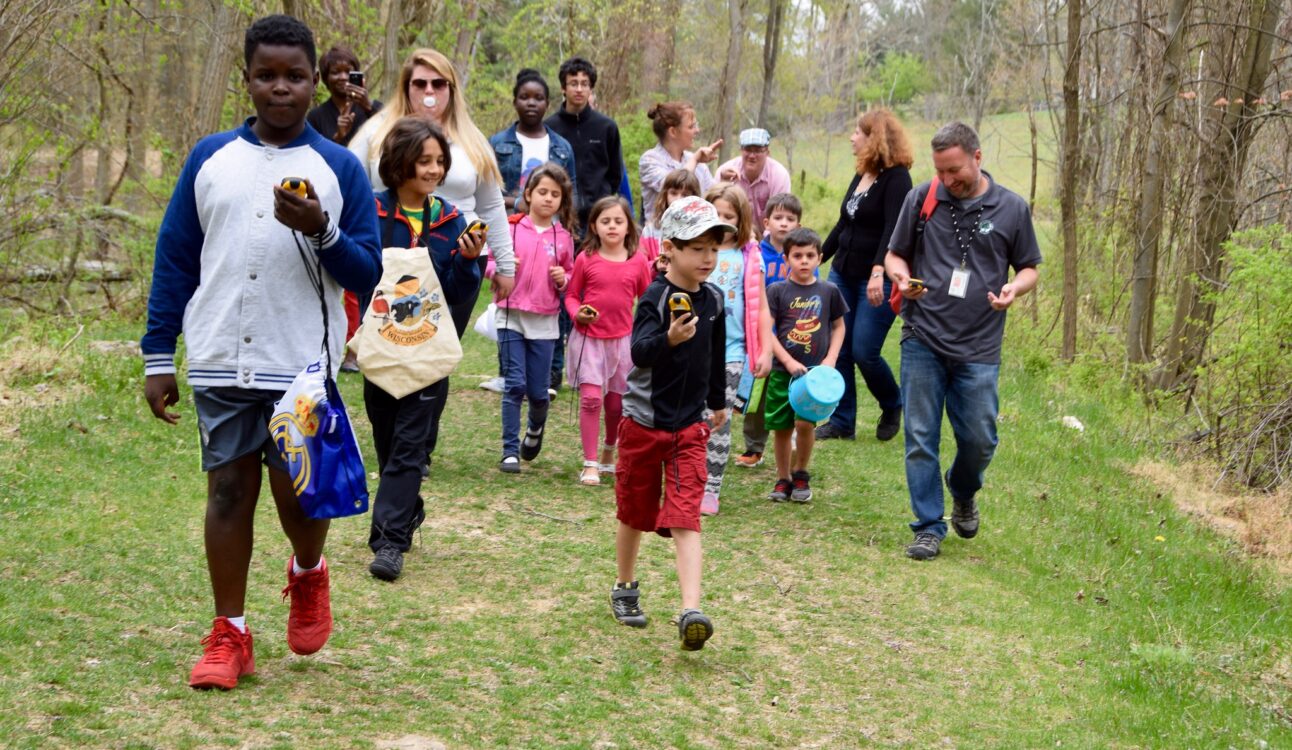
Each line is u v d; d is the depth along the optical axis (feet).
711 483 22.81
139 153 49.32
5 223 36.88
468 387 31.86
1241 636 18.45
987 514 23.62
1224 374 30.66
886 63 164.55
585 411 23.93
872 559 20.67
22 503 18.37
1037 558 21.39
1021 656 16.78
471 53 60.75
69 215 38.75
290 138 12.60
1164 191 35.32
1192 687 16.14
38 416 23.16
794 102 117.91
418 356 17.83
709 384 15.89
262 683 12.97
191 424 24.34
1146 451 30.14
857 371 36.52
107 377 26.71
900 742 13.64
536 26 69.41
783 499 23.99
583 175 31.76
